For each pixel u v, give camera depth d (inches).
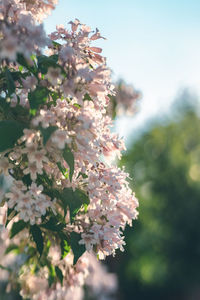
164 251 632.4
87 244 108.0
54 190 108.3
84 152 100.7
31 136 97.3
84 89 100.8
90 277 225.5
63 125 97.6
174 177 660.1
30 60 91.9
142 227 637.3
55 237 117.1
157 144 731.4
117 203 116.4
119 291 621.3
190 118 784.9
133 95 227.3
